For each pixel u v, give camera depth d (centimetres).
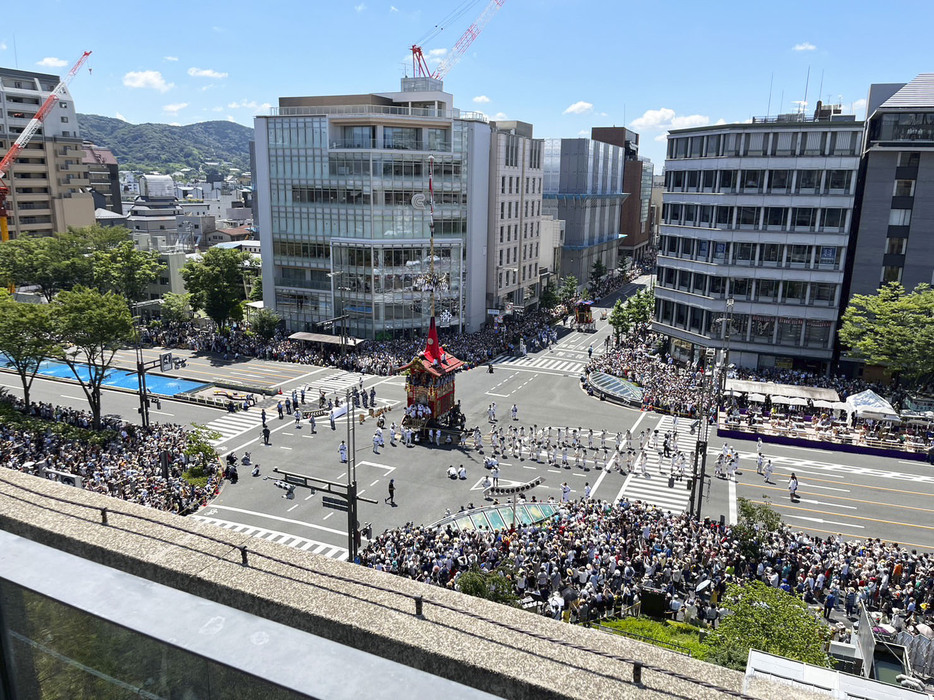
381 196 8206
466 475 4816
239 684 424
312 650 434
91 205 13138
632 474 4900
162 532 689
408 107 9038
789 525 4084
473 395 6812
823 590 3234
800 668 909
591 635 562
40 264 8994
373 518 4134
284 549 677
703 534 3656
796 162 6738
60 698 508
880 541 3638
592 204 14100
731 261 7219
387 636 540
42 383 6969
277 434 5578
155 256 9831
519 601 2844
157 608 472
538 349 8888
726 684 507
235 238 16775
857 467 5050
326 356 7962
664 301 8238
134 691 472
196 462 4728
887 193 6575
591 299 12719
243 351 8231
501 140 9306
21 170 11806
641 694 480
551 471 4938
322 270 8725
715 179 7244
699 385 6650
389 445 5375
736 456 4869
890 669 2234
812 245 6856
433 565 3272
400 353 7912
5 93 11650
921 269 6612
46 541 686
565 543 3544
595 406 6525
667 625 2844
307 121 8275
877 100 7250
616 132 17188
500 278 9975
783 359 7256
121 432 5209
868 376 6894
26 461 4266
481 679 510
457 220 8806
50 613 493
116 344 5503
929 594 3162
